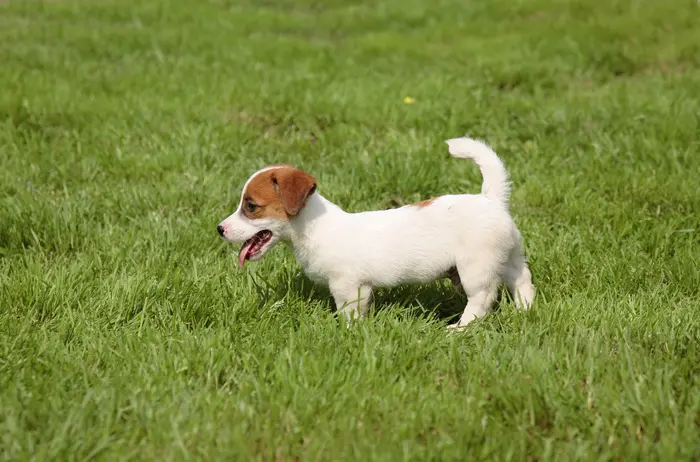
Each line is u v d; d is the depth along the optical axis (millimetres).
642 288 7422
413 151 10680
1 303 6785
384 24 20062
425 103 12617
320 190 9609
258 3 23438
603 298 7086
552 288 7477
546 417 5355
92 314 6695
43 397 5465
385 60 16203
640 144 10773
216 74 14539
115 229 8570
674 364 5828
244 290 7246
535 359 5816
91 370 5832
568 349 6070
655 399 5348
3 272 7539
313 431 5148
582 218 9047
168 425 5121
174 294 7020
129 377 5727
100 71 14820
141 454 4988
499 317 6809
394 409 5383
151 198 9328
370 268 6730
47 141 11258
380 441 5004
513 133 11641
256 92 13258
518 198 9617
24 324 6418
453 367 5922
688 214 8977
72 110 12117
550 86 14289
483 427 5211
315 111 12359
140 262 7855
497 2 20516
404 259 6707
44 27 18453
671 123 11312
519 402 5418
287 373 5738
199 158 10492
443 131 11594
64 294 6914
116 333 6426
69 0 22047
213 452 4938
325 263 6773
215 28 19250
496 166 6734
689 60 15102
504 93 13867
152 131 11484
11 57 15438
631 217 8953
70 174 10078
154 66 15156
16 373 5766
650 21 17156
